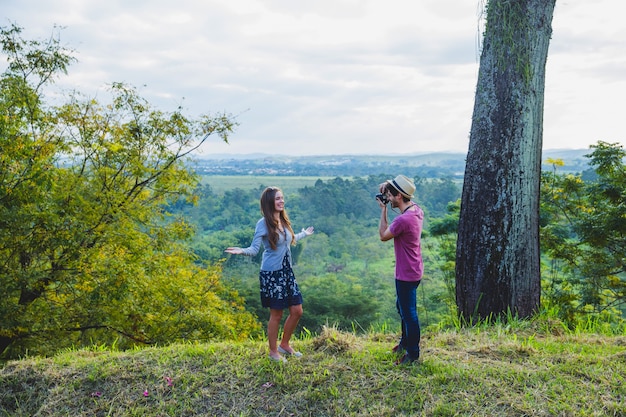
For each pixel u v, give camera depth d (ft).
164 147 51.57
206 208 364.99
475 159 21.84
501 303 21.30
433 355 16.29
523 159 21.21
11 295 38.83
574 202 47.47
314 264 284.20
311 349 17.03
